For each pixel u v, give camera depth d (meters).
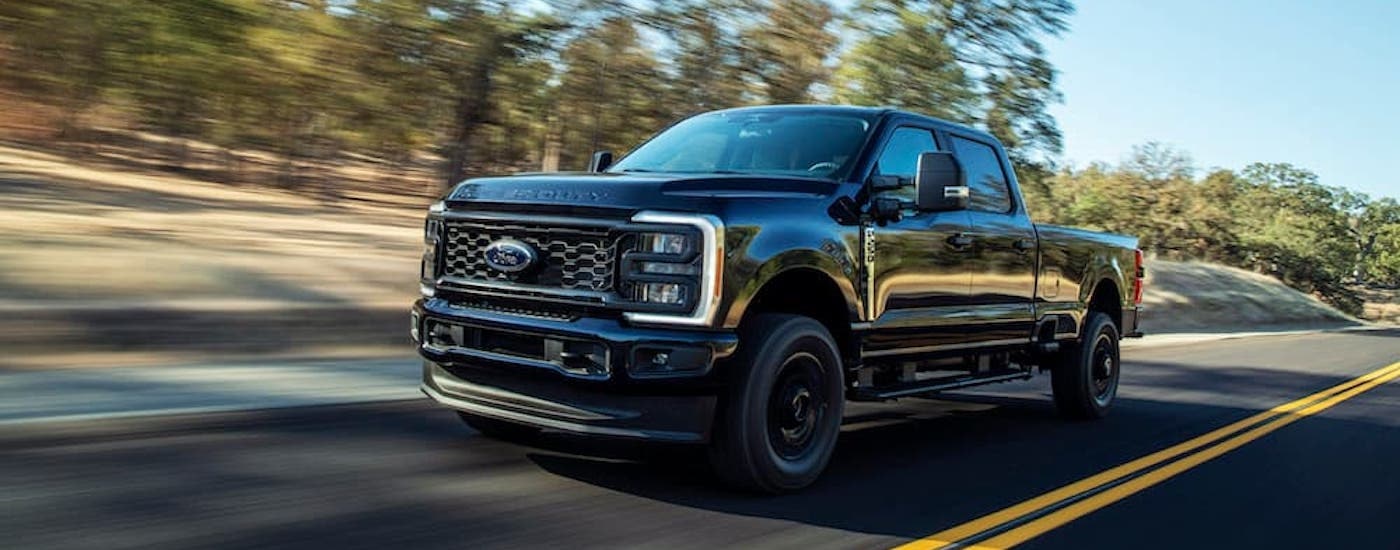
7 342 7.42
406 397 7.08
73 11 15.72
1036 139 26.11
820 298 5.43
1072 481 5.89
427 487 4.85
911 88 23.33
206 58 17.52
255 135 25.02
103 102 20.81
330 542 3.99
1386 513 5.59
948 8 24.39
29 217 13.59
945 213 6.18
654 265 4.55
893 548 4.38
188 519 4.15
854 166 5.57
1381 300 114.94
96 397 6.25
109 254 10.37
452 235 5.20
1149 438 7.52
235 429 5.75
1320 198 100.00
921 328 5.93
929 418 7.91
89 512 4.14
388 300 10.77
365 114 23.78
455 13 23.91
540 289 4.79
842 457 6.17
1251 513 5.43
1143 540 4.79
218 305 9.14
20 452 4.95
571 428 4.70
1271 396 10.65
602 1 24.48
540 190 4.90
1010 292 6.84
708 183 4.86
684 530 4.43
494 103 25.38
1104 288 8.42
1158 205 55.16
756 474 4.84
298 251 13.02
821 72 25.06
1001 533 4.72
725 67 24.88
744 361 4.75
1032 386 10.16
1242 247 64.62
